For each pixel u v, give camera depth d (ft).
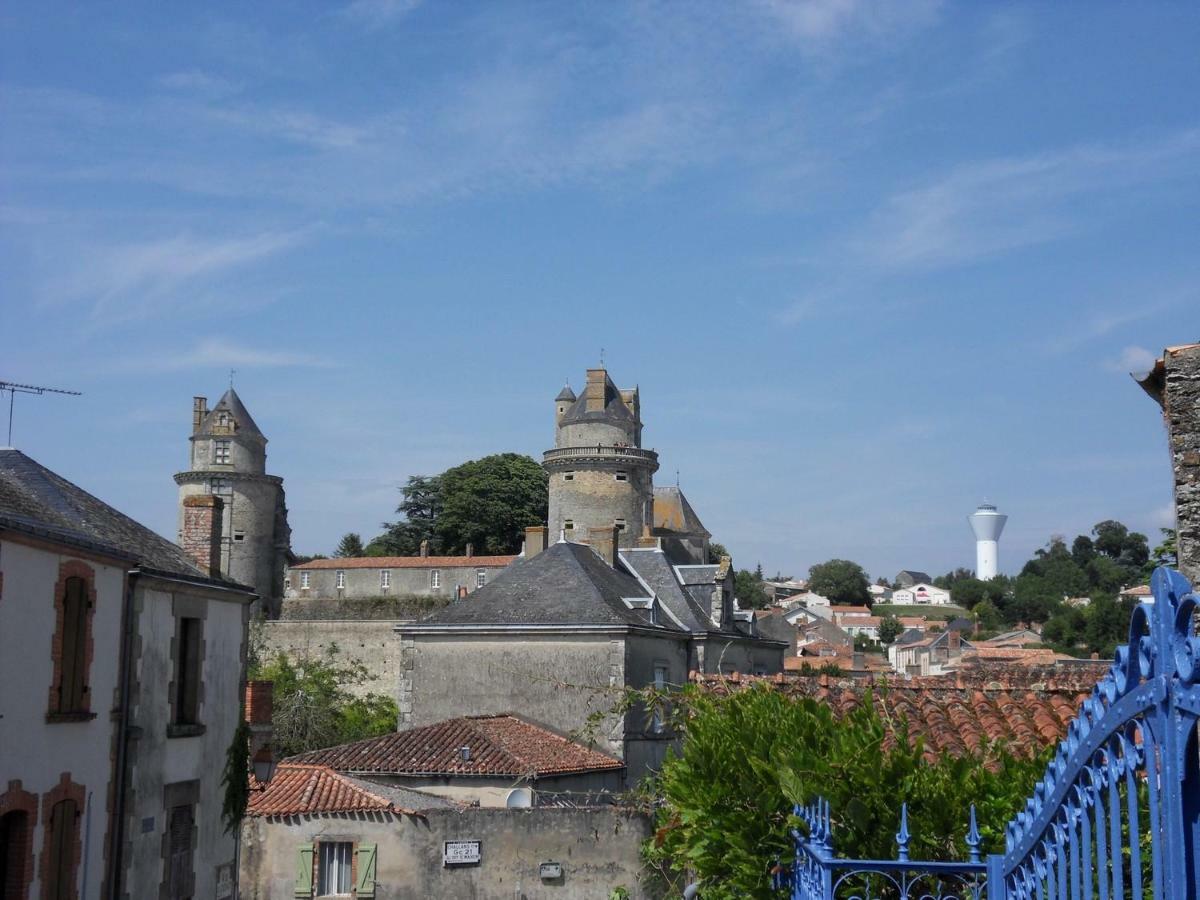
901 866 19.24
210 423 265.13
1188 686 10.44
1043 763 25.91
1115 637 321.93
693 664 129.49
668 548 236.02
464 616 114.01
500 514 304.30
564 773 93.20
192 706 65.05
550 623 110.01
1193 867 10.56
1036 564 562.66
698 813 28.45
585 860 76.13
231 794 69.77
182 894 62.95
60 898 51.16
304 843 76.95
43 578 50.19
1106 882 12.53
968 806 25.35
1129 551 550.36
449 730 96.37
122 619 57.36
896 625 444.55
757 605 432.66
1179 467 24.56
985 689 43.70
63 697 51.90
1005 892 16.65
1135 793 11.81
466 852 76.48
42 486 59.93
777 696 34.27
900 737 28.30
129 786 56.90
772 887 26.61
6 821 48.08
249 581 261.65
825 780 26.00
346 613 248.73
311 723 158.71
